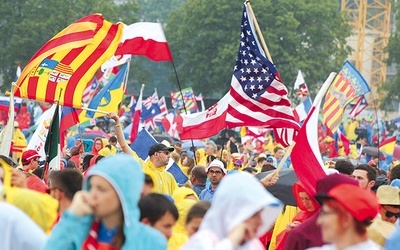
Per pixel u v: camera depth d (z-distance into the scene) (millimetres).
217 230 15109
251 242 15328
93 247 15750
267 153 69500
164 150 31688
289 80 181250
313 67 182750
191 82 193375
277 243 25891
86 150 55656
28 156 37375
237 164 49875
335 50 188750
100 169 15492
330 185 17719
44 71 34562
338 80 55906
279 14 181625
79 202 15609
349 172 29328
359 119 137125
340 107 55906
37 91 34500
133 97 100062
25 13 178875
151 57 39281
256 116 35438
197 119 41812
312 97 186000
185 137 42156
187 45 192125
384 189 22906
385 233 20984
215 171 33156
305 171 25234
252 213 14914
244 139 78938
